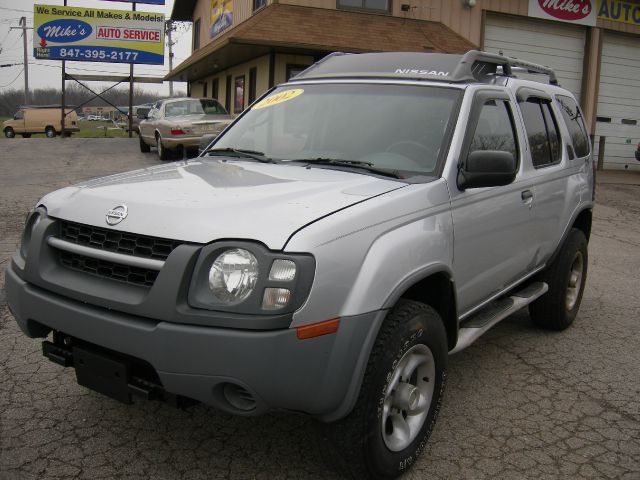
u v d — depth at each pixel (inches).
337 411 107.0
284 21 618.5
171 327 100.0
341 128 153.7
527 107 184.2
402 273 113.5
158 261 104.0
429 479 122.6
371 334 107.0
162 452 128.1
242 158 157.1
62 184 483.5
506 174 133.6
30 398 148.6
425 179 132.8
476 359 185.6
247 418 143.4
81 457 125.0
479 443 136.9
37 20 983.0
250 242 101.1
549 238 187.9
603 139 793.6
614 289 268.1
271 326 98.1
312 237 102.4
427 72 160.7
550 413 152.0
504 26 731.4
